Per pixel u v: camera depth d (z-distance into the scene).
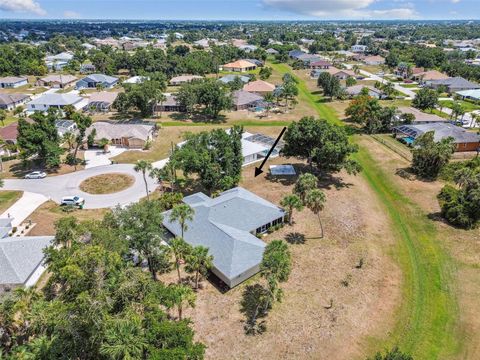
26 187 65.06
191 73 176.25
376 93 131.12
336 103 128.75
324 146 61.66
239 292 40.16
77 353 24.94
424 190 64.06
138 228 38.41
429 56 190.00
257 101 123.38
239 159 60.81
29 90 145.25
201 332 34.66
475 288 40.75
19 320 28.83
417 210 57.78
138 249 38.69
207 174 56.94
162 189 64.81
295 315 36.81
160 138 91.81
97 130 87.81
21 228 51.25
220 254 42.69
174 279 42.12
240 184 66.62
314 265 44.34
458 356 32.47
